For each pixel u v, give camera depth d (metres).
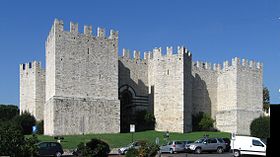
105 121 79.00
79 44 77.75
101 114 78.62
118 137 71.44
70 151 54.94
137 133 80.19
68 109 74.75
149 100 94.38
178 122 86.44
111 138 69.75
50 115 75.44
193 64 98.25
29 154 29.27
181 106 86.12
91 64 78.81
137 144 46.69
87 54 78.50
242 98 98.31
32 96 93.75
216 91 102.31
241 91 98.19
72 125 74.94
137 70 93.69
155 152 38.44
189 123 88.62
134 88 92.81
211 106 100.88
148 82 95.06
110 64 81.25
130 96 92.06
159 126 89.69
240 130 97.06
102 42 80.62
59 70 75.00
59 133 73.31
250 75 100.81
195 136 79.56
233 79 98.12
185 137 77.44
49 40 80.62
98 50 79.94
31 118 89.81
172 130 87.25
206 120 96.38
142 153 37.66
